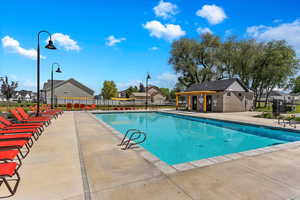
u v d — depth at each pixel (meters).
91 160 3.46
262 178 2.69
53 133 6.16
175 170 2.96
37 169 2.97
